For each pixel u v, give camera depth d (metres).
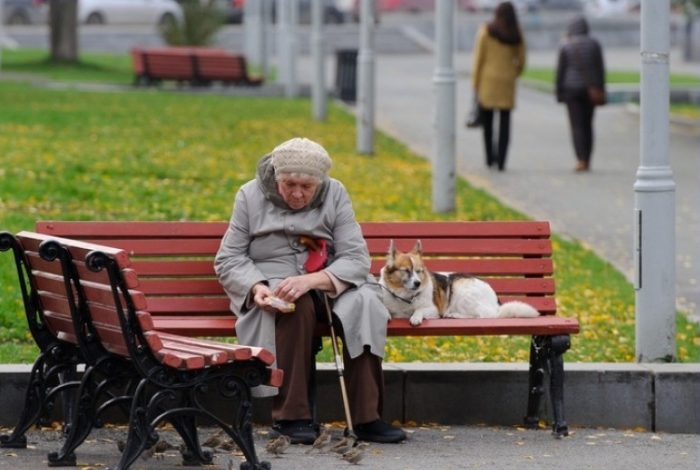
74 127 32.75
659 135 13.30
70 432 10.38
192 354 10.02
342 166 28.77
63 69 58.00
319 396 12.27
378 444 11.42
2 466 10.31
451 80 23.23
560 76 30.89
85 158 26.12
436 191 23.28
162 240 12.24
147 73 51.91
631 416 12.46
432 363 12.59
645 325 13.36
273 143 32.84
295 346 11.20
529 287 12.78
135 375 10.48
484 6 94.31
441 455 11.07
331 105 47.12
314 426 11.49
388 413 12.36
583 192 27.75
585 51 30.69
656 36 13.27
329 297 11.38
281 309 11.06
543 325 11.75
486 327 11.74
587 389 12.43
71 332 10.65
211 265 12.20
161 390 9.96
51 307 10.77
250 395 10.24
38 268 10.77
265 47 60.47
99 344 10.38
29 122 33.00
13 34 75.38
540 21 81.94
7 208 20.28
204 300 12.12
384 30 77.56
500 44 30.45
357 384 11.37
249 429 10.23
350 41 76.50
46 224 12.06
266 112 42.06
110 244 12.15
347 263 11.45
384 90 52.88
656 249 13.30
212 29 64.00
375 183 26.30
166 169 25.38
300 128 37.41
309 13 86.44
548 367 11.94
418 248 12.31
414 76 59.81
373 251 12.67
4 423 11.77
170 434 11.73
